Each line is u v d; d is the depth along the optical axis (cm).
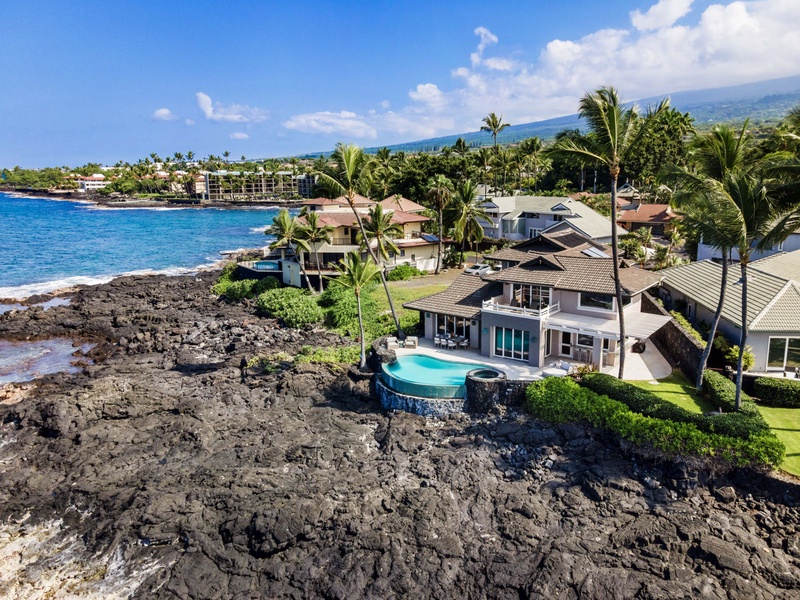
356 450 3356
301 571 2439
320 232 7031
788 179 2955
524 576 2320
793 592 2152
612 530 2519
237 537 2627
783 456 2634
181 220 19150
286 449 3353
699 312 4422
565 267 4188
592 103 3147
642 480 2806
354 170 4753
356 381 4209
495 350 4212
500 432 3284
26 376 4941
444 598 2284
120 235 14862
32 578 2528
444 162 12194
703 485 2728
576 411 3189
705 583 2202
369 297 6219
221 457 3338
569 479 2880
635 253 7075
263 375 4488
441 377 3850
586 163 3491
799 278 4081
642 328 3703
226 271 8756
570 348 4078
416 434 3441
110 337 5994
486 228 9775
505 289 4403
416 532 2583
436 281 7238
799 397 3177
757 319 3534
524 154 14150
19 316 6594
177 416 3838
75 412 3781
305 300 6278
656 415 3000
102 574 2539
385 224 6338
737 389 2988
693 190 2988
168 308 7012
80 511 2941
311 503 2716
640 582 2236
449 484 2927
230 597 2358
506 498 2777
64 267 10188
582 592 2214
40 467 3366
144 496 2927
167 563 2566
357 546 2512
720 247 3067
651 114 3266
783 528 2433
